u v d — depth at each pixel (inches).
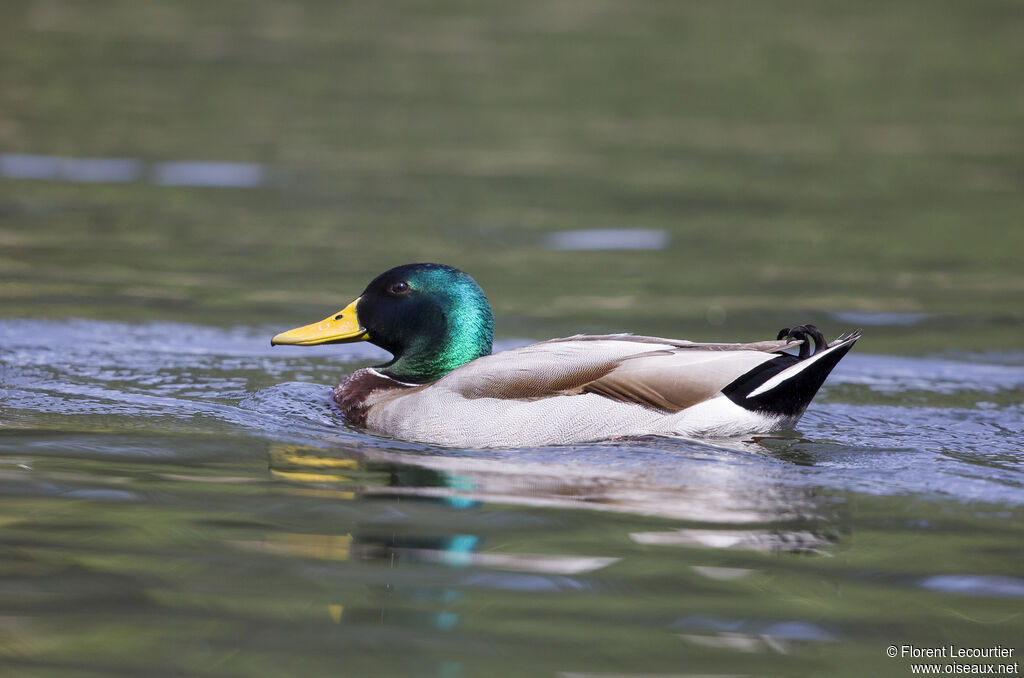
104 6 1625.2
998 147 1023.6
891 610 272.7
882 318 596.7
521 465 369.1
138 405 433.4
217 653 248.8
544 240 747.4
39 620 261.7
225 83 1218.0
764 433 387.9
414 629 260.4
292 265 675.4
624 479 355.6
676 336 561.9
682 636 259.0
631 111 1138.7
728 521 325.1
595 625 263.3
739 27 1563.7
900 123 1117.7
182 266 666.2
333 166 927.7
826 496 343.6
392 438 401.4
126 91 1163.3
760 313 603.5
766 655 251.1
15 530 309.3
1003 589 283.3
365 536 310.2
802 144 1031.0
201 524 316.8
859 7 1692.9
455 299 435.2
